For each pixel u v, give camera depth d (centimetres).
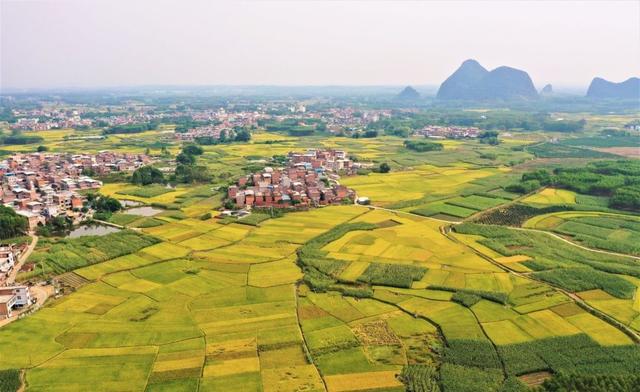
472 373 11938
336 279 17400
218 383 11644
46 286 17150
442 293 16338
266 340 13525
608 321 14362
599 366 12162
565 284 16712
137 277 17888
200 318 14800
